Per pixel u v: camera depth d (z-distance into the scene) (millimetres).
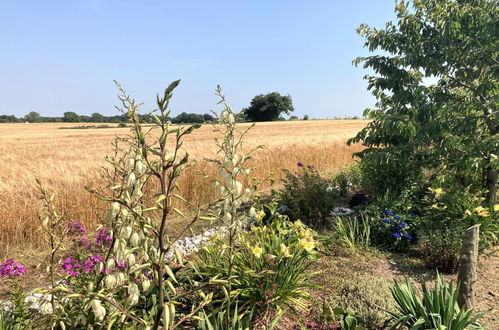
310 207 6602
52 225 2793
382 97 8008
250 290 3562
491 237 5832
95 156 16453
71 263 3066
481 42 6891
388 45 7559
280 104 91750
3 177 8891
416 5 7336
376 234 5898
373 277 4246
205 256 4199
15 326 2969
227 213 2488
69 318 2529
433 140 7461
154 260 1914
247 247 3680
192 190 8586
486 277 4746
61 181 8148
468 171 6883
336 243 5758
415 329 2914
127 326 2604
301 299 3723
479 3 6855
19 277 4738
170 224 7199
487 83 6594
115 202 1828
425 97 7438
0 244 5977
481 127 7465
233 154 2438
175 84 1656
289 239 4488
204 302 2037
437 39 7184
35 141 32031
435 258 5004
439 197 6695
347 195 9523
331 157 15516
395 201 6629
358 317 3402
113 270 1929
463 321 2916
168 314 1767
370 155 7328
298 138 24891
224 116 2418
